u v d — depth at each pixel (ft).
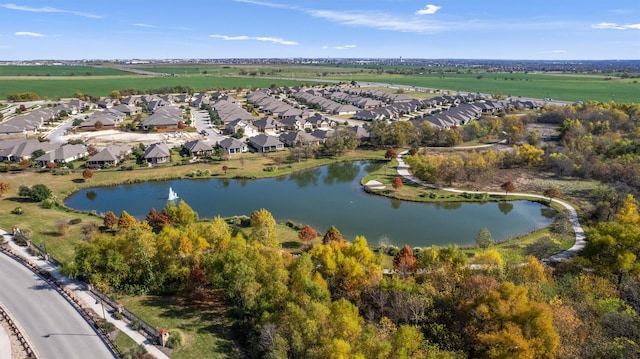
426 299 184.96
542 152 444.55
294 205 351.67
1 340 165.89
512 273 204.64
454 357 149.79
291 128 634.43
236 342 172.24
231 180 414.00
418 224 316.81
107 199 359.05
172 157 464.65
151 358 157.58
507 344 150.41
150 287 207.00
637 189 360.07
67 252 244.42
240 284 184.03
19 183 378.53
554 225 310.45
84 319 180.24
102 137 553.23
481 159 420.77
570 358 150.30
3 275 215.72
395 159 482.69
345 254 216.54
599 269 222.69
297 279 189.57
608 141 475.72
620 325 164.25
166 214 284.61
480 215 334.65
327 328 154.61
